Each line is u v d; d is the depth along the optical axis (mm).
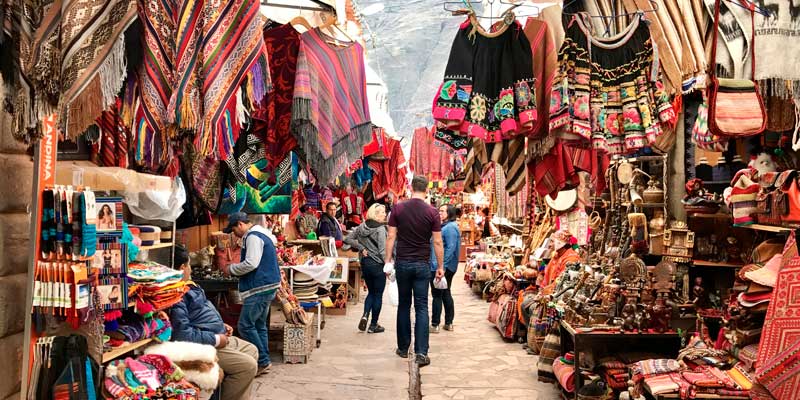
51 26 1974
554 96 4117
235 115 3143
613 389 4918
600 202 7418
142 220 4824
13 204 2582
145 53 2803
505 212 12352
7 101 1903
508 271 8977
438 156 15055
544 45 4473
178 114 2783
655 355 5125
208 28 2875
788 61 3197
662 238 5402
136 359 3584
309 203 11828
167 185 3861
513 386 5961
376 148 9258
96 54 2180
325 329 8734
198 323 4539
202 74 2852
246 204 7145
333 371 6391
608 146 4160
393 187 13125
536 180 5223
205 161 4617
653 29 4098
